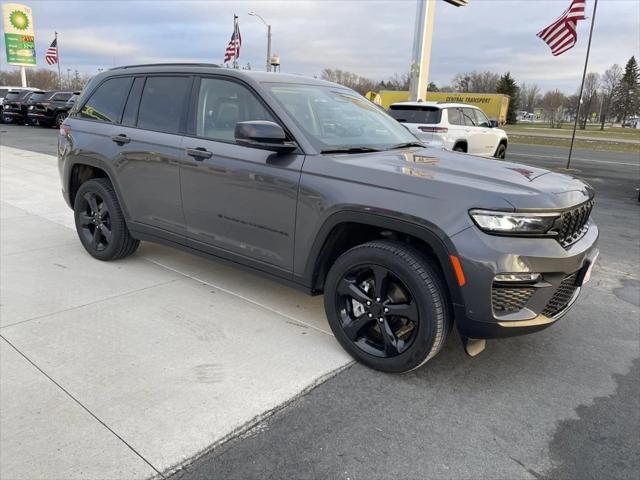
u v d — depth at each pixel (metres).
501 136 14.08
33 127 25.23
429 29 15.67
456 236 2.59
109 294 4.01
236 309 3.81
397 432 2.50
